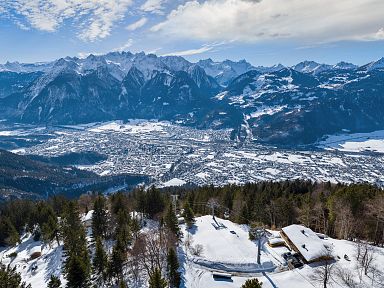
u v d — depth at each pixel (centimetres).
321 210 12150
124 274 8725
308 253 8794
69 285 7694
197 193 16388
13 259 12538
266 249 9594
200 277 8362
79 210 13975
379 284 7644
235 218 13150
